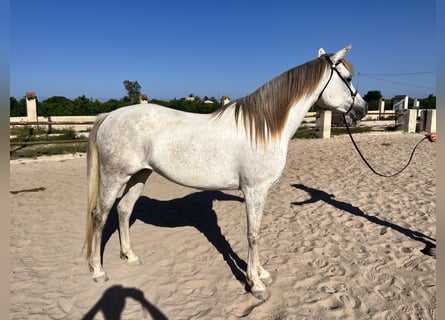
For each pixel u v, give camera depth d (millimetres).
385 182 5465
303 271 2738
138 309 2240
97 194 2586
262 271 2578
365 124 16375
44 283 2541
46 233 3521
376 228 3600
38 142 8617
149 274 2707
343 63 2477
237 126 2279
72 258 2967
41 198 4793
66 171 6695
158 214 4184
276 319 2141
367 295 2400
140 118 2371
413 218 3857
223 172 2318
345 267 2793
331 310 2230
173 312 2209
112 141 2383
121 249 2922
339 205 4387
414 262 2859
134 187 2795
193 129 2334
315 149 9258
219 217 4062
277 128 2271
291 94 2314
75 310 2225
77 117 14023
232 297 2389
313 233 3504
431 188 5023
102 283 2557
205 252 3105
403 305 2283
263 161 2250
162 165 2359
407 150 8680
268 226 3711
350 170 6465
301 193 4984
